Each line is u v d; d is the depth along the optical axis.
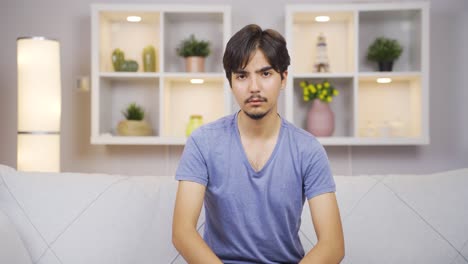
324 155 1.43
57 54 2.91
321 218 1.38
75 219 1.63
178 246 1.34
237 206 1.40
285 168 1.40
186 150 1.44
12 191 1.67
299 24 3.49
